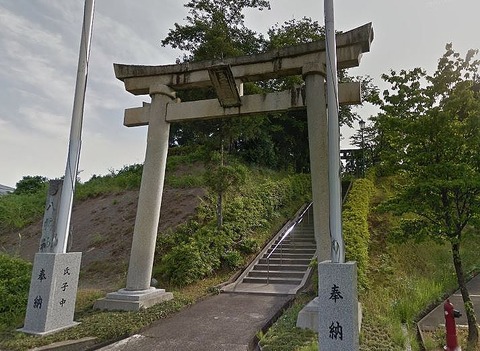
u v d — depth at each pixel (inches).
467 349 207.8
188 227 459.8
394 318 248.7
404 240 252.8
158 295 301.1
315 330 221.9
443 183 217.6
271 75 311.4
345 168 988.6
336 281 172.4
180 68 331.0
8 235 676.1
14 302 265.7
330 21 214.2
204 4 647.1
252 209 525.0
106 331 223.5
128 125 345.4
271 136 843.4
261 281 380.2
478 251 394.0
